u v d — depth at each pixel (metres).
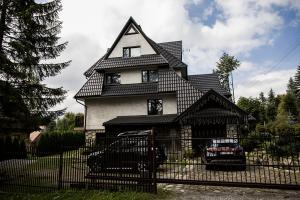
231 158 10.16
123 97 22.58
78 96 22.41
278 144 8.11
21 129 11.83
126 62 22.92
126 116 22.12
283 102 63.47
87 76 26.69
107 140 8.70
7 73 10.72
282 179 9.44
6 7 11.44
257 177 9.80
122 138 8.55
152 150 8.14
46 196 8.08
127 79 23.08
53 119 12.91
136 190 8.05
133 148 8.37
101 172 8.48
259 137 7.75
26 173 9.13
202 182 7.69
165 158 10.20
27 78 11.65
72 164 8.78
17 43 11.08
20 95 10.91
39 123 12.08
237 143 10.60
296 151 7.85
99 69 23.08
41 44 12.84
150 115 21.73
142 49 23.30
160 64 22.02
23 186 9.05
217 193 7.75
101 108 22.78
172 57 24.58
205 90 24.27
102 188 8.34
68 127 55.81
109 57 23.84
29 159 9.20
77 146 8.91
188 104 20.16
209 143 11.06
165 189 8.33
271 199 6.96
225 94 23.84
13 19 11.80
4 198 8.29
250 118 23.14
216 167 10.99
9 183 9.22
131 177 8.11
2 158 9.48
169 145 10.68
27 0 12.42
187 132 18.83
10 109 10.91
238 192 7.81
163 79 21.78
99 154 8.59
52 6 12.67
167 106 21.61
